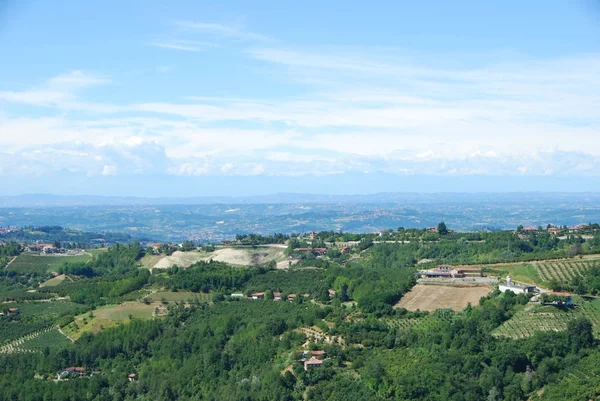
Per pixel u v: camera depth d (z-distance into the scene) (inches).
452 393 7278.5
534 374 7554.1
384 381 7559.1
